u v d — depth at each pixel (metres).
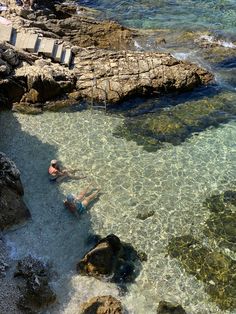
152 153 23.11
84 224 19.36
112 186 21.17
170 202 20.38
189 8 38.88
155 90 27.36
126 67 28.19
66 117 25.64
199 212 19.92
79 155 22.89
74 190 20.92
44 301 15.95
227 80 28.91
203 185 21.25
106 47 32.12
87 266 17.20
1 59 26.27
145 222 19.44
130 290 16.80
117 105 26.70
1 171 19.56
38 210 19.88
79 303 16.33
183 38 33.84
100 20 36.09
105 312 15.58
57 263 17.75
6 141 23.59
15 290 16.34
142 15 37.62
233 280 17.12
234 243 18.53
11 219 18.81
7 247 18.11
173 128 24.81
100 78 27.59
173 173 21.91
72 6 37.47
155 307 16.27
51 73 26.70
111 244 17.72
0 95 25.77
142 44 32.75
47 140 23.81
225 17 37.19
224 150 23.31
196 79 27.84
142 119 25.58
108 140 23.94
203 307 16.28
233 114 25.91
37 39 28.78
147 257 17.98
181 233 18.98
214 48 32.38
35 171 21.88
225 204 20.28
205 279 17.19
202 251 18.22
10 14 31.86
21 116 25.47
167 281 17.12
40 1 35.09
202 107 26.52
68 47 29.38
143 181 21.44
